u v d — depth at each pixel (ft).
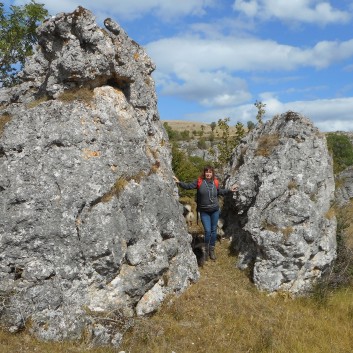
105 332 23.36
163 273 27.22
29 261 23.34
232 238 36.50
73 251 23.81
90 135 25.99
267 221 32.42
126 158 27.43
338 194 49.70
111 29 29.71
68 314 23.25
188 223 39.29
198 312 27.32
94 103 27.27
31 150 24.73
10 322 22.25
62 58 26.71
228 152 54.54
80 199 24.44
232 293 30.22
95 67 27.04
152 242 26.81
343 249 38.68
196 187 33.81
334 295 33.76
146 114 32.40
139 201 26.81
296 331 27.12
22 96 29.12
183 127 346.33
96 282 24.39
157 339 24.07
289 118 36.45
